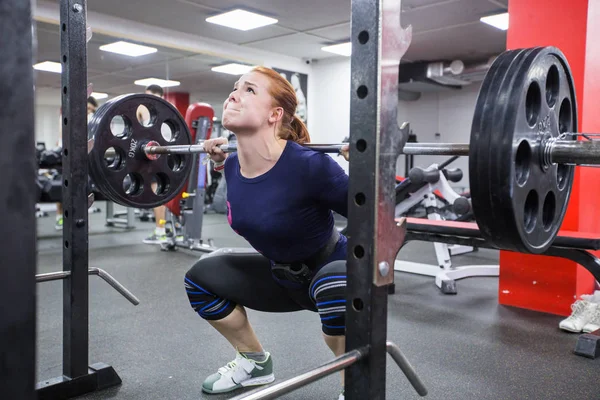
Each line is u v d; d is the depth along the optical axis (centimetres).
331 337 126
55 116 970
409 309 252
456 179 356
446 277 292
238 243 467
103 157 160
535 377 170
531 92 90
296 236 125
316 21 487
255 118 121
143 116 405
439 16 465
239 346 156
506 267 263
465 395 156
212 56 566
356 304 83
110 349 192
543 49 89
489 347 199
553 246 212
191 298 149
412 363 181
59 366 176
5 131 42
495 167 84
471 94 812
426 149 109
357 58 79
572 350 196
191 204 418
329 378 168
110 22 473
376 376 83
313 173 119
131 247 434
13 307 43
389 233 82
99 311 241
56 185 483
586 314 221
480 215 90
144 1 429
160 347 195
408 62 686
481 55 637
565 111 107
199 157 400
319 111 673
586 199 245
